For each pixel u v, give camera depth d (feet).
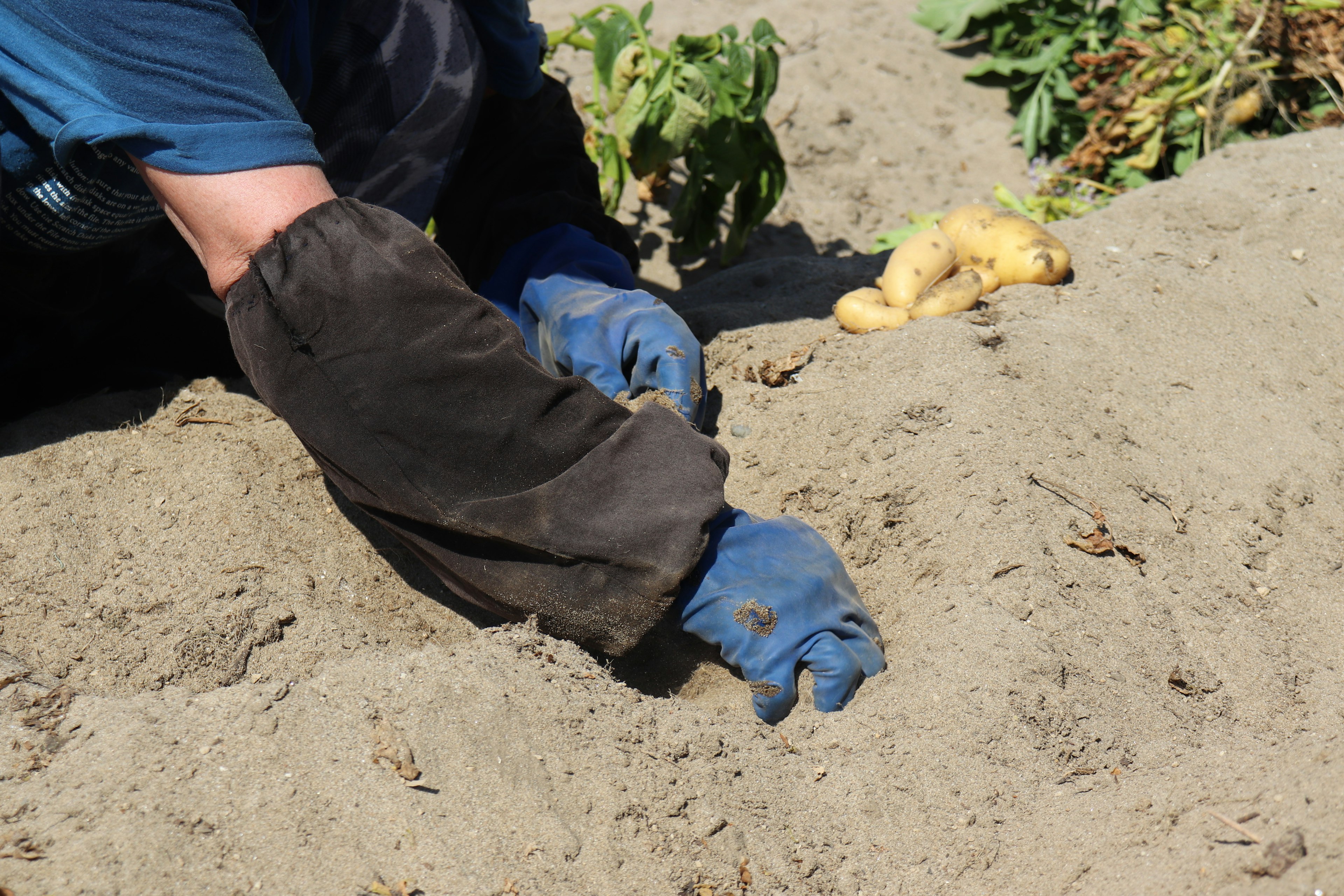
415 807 5.56
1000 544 7.54
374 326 6.18
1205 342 9.73
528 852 5.43
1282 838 4.92
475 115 9.06
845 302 10.07
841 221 14.23
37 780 5.57
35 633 6.81
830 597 6.93
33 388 9.02
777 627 6.73
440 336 6.24
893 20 17.97
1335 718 6.61
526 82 9.46
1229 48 13.75
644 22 12.28
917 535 7.87
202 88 5.94
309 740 5.86
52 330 8.77
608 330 8.58
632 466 6.52
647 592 6.47
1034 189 14.89
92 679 6.59
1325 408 9.19
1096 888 5.25
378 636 7.22
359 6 8.27
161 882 5.04
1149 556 7.75
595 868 5.45
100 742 5.78
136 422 8.64
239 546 7.51
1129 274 10.50
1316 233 11.12
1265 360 9.60
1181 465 8.50
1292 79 14.07
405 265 6.24
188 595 7.12
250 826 5.37
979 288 9.93
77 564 7.27
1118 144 14.42
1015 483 8.00
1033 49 16.44
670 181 14.53
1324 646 7.30
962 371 9.00
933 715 6.55
